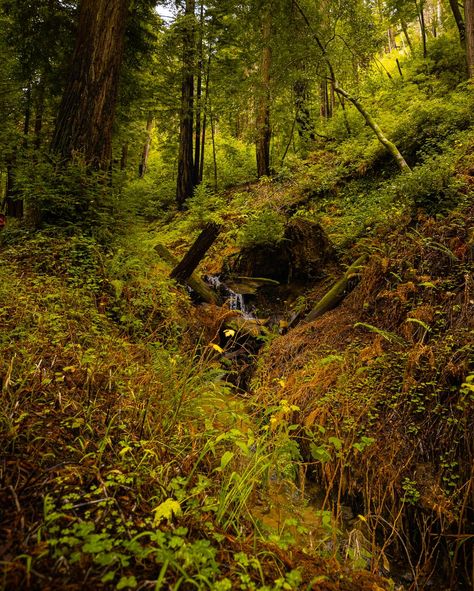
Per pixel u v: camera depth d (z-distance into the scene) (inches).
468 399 115.0
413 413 125.0
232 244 354.6
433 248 176.2
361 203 338.6
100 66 247.8
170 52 567.5
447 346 134.3
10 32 324.8
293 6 352.5
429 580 94.9
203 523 72.6
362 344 172.4
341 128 526.6
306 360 184.5
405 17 630.5
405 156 352.8
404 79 541.0
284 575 66.4
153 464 86.2
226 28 543.8
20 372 102.8
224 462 79.8
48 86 347.9
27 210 238.7
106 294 192.5
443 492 103.3
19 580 50.5
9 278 168.2
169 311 209.2
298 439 143.9
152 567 58.7
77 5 306.7
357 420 132.3
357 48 366.9
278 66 389.7
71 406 97.5
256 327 249.9
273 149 694.5
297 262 289.3
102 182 243.1
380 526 109.5
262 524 85.0
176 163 783.1
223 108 577.9
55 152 239.5
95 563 56.0
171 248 414.9
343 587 71.1
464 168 222.7
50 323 137.2
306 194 404.8
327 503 121.0
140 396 113.3
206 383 142.5
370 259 220.1
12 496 64.3
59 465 74.6
